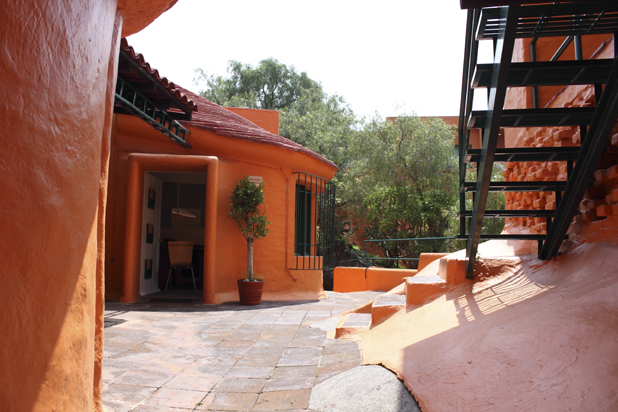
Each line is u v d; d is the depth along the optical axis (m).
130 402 2.92
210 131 7.91
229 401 2.96
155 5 3.07
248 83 28.88
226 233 7.96
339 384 3.07
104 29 2.27
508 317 3.02
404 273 9.79
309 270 8.83
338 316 6.11
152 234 8.40
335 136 20.70
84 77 2.00
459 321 3.51
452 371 2.58
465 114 3.99
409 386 2.66
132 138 7.80
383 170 16.69
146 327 5.38
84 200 2.03
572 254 3.83
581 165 3.52
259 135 8.54
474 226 3.90
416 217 15.77
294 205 8.73
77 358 1.96
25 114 1.52
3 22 1.40
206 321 5.89
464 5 2.27
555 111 3.24
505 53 2.65
